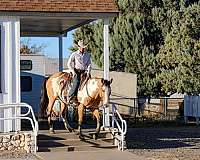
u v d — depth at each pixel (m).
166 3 37.22
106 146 18.52
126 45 36.44
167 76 34.59
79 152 17.62
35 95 33.06
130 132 25.70
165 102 34.41
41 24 22.88
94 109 18.44
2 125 18.42
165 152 18.12
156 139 22.33
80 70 18.39
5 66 18.58
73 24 22.83
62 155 16.84
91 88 17.84
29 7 18.61
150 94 36.53
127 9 36.91
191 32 34.09
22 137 17.70
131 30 36.31
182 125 30.08
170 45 34.75
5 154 17.12
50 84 19.38
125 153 17.47
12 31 18.64
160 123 30.55
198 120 30.44
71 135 18.66
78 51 18.55
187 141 21.66
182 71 33.91
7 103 18.39
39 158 16.36
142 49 36.34
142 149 18.88
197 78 33.84
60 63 26.27
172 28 35.66
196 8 34.47
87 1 19.27
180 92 34.50
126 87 35.53
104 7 19.25
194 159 16.53
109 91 17.47
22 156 16.81
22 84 32.84
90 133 18.72
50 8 18.78
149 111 35.41
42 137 18.41
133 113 34.81
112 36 37.09
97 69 37.41
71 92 18.39
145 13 37.12
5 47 18.58
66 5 18.98
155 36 36.81
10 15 18.53
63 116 19.17
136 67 36.41
